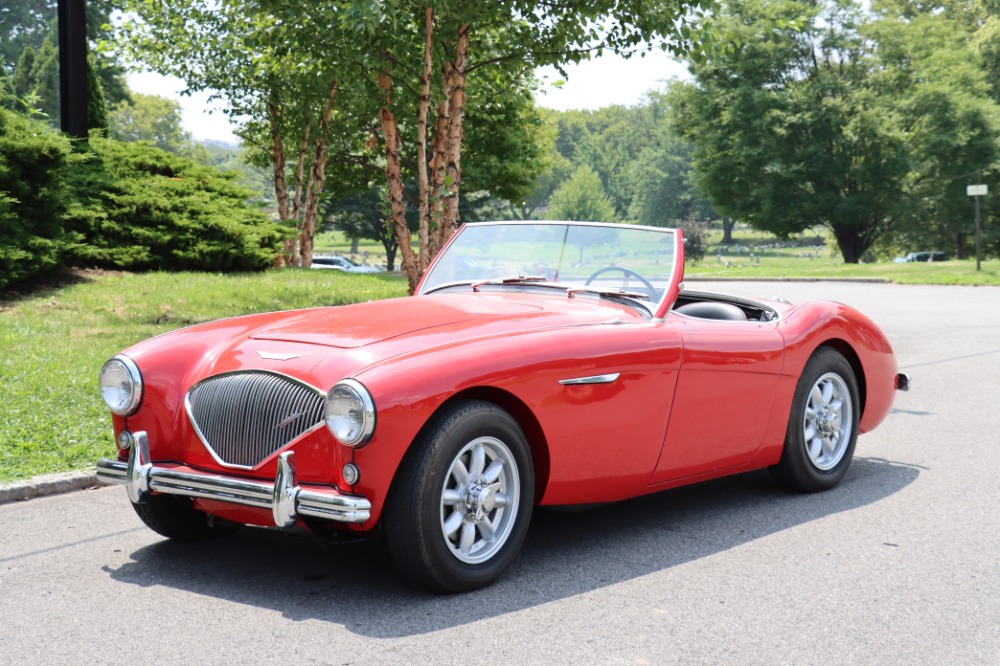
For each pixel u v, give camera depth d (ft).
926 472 19.01
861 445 21.59
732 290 95.50
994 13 218.18
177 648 10.32
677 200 402.52
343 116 71.05
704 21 41.14
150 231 47.44
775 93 167.43
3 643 10.48
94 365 26.22
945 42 173.47
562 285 15.99
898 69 167.73
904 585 12.51
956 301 71.10
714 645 10.50
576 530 15.06
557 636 10.71
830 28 168.14
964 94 164.45
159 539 14.51
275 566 13.17
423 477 11.37
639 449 13.97
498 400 12.57
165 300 39.55
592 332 13.44
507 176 106.01
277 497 11.30
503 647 10.39
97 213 46.11
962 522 15.51
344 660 10.01
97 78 58.13
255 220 56.75
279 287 45.88
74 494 17.24
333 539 11.80
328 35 38.88
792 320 16.90
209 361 13.08
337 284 49.73
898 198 168.86
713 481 18.48
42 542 14.33
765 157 168.04
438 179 43.47
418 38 41.39
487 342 12.41
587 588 12.31
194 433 12.45
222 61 66.18
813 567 13.23
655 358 13.92
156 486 12.46
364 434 10.91
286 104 69.31
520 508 12.53
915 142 168.45
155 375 12.93
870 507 16.46
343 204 198.80
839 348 18.25
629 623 11.12
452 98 41.78
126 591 12.16
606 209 378.12
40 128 40.14
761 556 13.71
